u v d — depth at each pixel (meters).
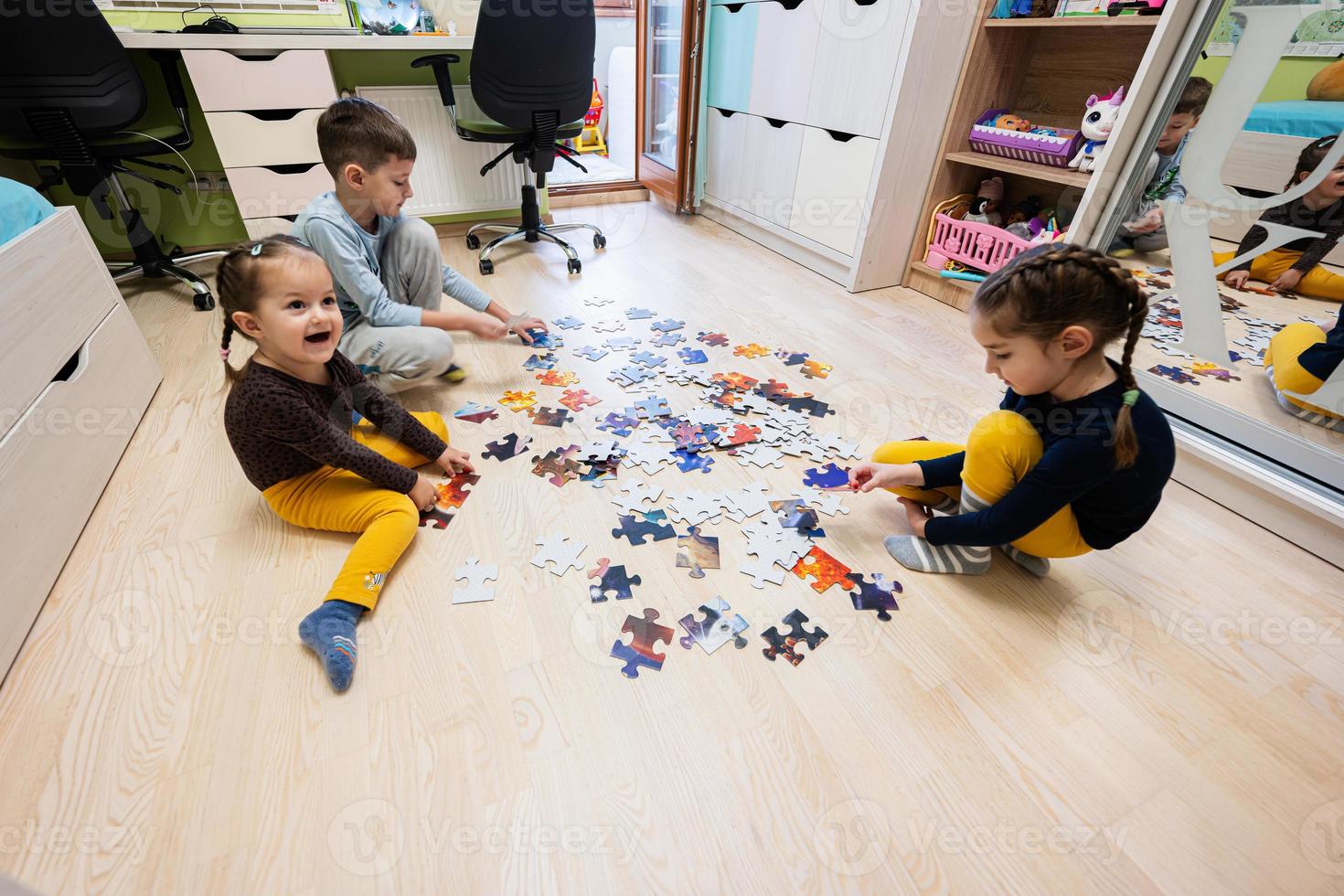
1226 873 0.79
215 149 2.58
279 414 1.07
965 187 2.42
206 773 0.85
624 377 1.81
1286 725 0.97
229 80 2.22
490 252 2.73
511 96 2.31
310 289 1.06
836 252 2.53
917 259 2.52
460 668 1.00
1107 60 1.97
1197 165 1.49
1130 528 1.07
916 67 2.05
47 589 1.09
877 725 0.94
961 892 0.76
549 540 1.23
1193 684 1.02
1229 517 1.40
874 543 1.26
